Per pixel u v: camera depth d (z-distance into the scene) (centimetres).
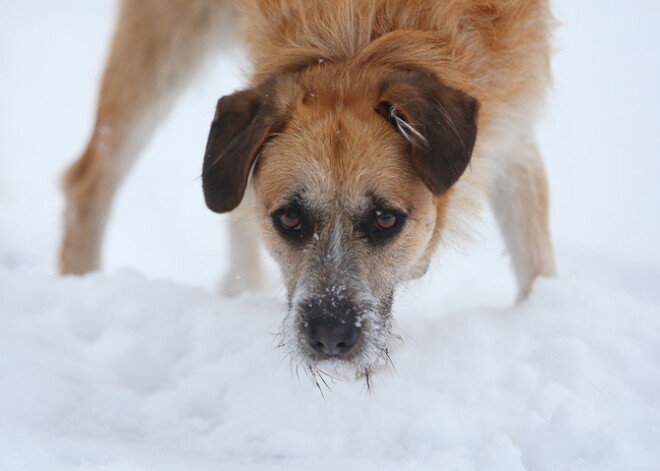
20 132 1978
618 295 820
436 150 682
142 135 1082
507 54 805
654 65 2217
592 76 2148
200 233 1462
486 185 840
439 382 712
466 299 1023
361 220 690
